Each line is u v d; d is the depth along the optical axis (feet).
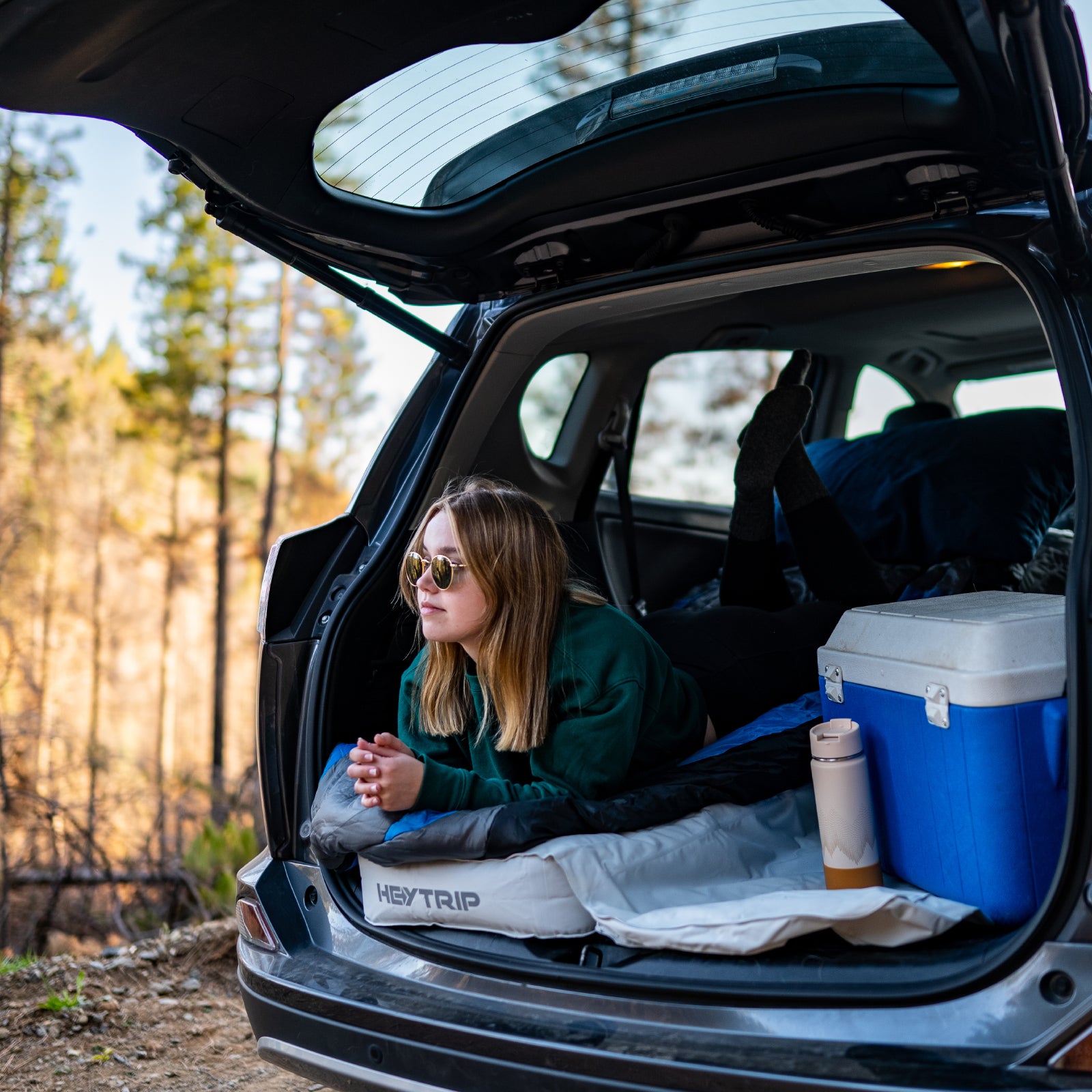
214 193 6.38
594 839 5.18
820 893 4.79
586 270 7.35
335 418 101.86
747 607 8.41
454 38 5.30
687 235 6.86
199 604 133.18
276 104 5.65
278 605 6.67
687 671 7.47
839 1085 3.91
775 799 6.00
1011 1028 3.98
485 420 8.11
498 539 5.84
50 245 92.12
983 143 5.41
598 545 10.05
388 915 5.56
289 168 6.18
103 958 10.69
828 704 6.04
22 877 23.82
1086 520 4.51
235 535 102.37
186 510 116.06
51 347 101.86
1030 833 4.60
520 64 5.61
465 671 6.28
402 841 5.36
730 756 6.15
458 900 5.28
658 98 5.97
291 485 105.29
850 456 10.21
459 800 5.53
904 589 8.68
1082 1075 3.80
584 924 5.11
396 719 7.22
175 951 10.80
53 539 94.68
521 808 5.23
